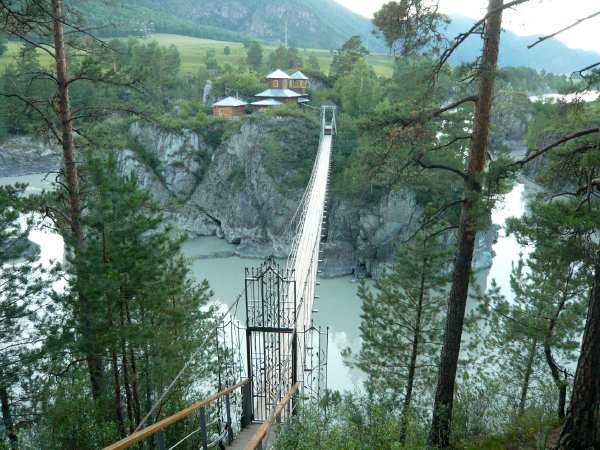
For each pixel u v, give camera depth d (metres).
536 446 8.33
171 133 64.44
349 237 51.09
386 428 8.82
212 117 67.19
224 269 51.00
